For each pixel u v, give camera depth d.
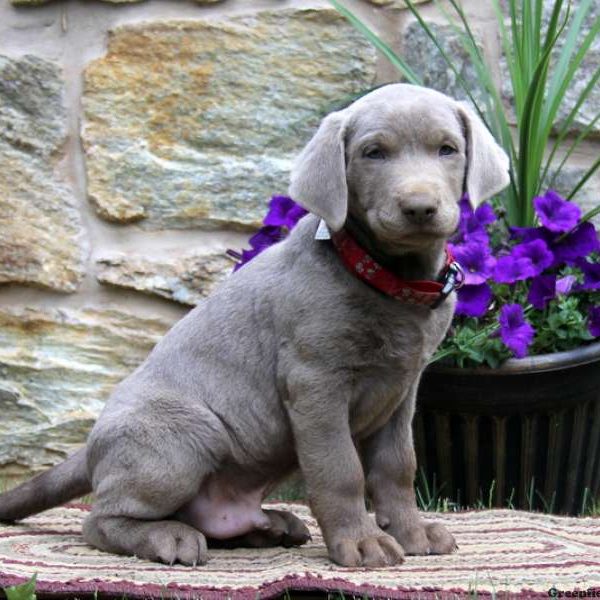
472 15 5.66
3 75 5.42
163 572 3.32
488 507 4.77
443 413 4.73
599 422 4.87
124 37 5.46
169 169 5.48
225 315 3.73
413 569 3.38
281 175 5.52
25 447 5.43
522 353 4.54
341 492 3.48
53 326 5.47
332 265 3.50
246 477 3.74
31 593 2.58
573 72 5.09
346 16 5.07
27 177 5.45
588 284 4.94
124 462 3.60
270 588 3.10
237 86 5.52
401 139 3.35
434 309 3.58
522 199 5.15
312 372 3.48
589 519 4.35
